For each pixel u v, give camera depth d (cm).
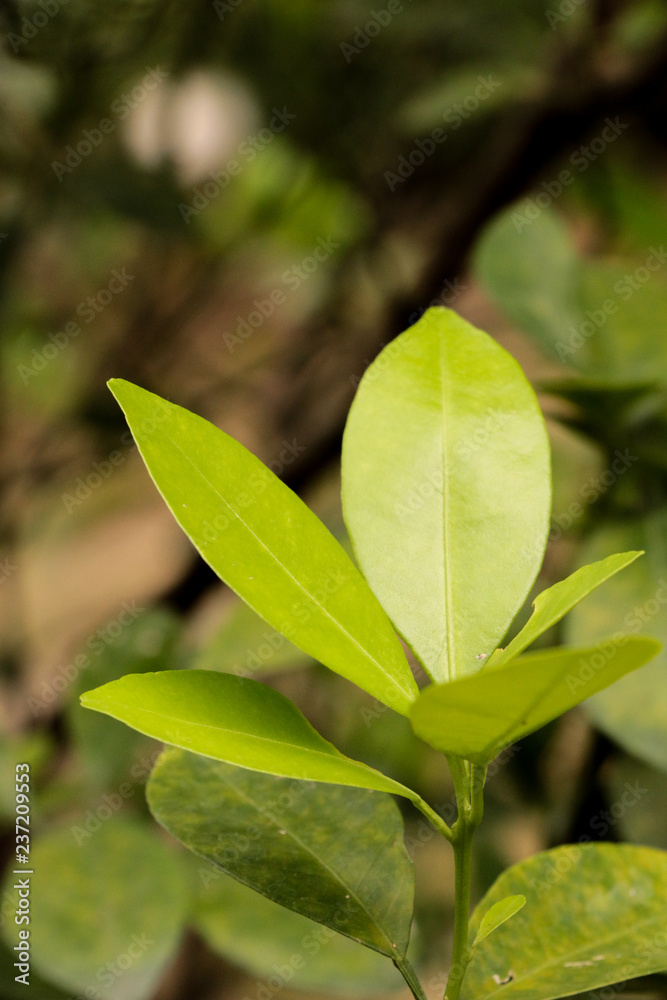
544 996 45
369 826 47
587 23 89
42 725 78
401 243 104
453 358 47
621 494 61
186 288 111
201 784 47
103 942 54
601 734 60
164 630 69
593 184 99
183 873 55
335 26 92
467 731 42
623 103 87
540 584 68
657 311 64
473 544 46
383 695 44
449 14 93
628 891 47
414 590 45
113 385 44
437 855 72
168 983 75
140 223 88
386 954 45
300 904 46
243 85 91
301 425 106
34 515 115
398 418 46
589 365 63
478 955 46
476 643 45
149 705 43
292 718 44
